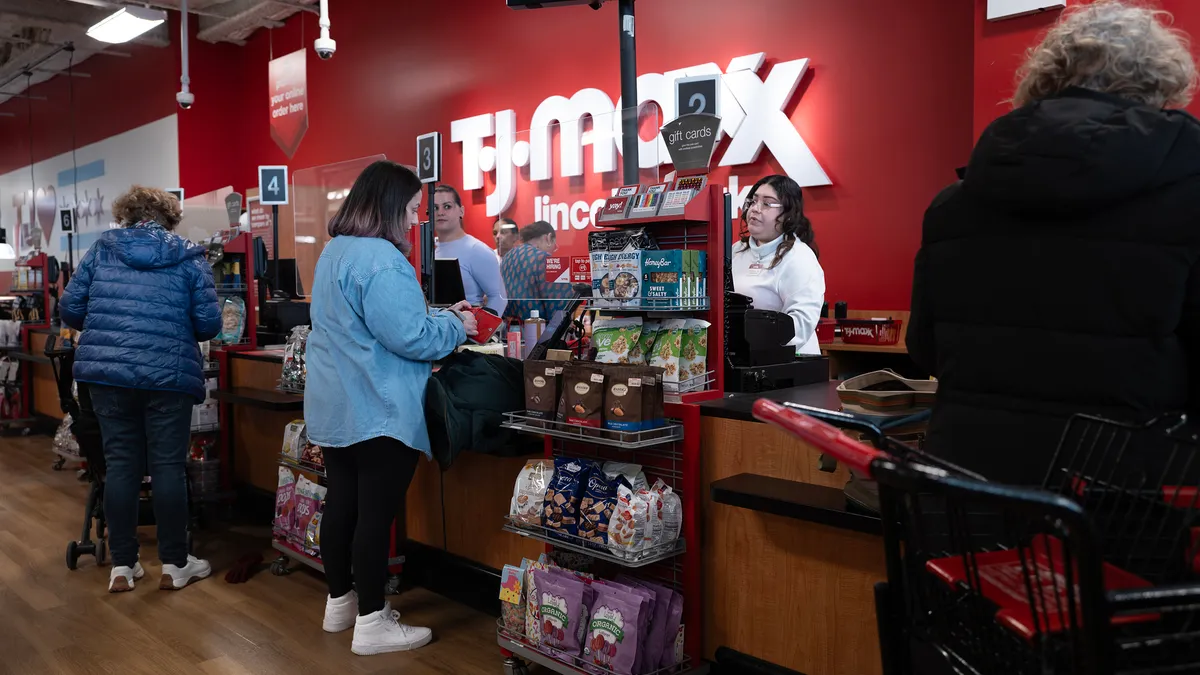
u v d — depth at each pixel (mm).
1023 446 1265
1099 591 889
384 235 2732
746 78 5570
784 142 5441
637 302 2568
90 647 2957
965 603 1163
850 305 5289
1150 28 1293
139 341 3367
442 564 3465
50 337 4238
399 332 2598
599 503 2412
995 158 1245
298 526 3588
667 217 2533
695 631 2482
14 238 14750
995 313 1304
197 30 10070
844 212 5277
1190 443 1115
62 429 5617
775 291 3666
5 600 3424
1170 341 1181
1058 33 1346
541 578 2539
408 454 2742
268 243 6969
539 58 6973
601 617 2387
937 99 4824
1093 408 1225
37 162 13633
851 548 2178
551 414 2570
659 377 2400
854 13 5148
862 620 2170
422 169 4102
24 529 4461
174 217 3643
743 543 2418
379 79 8422
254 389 4281
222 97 10273
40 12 9664
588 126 3436
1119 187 1147
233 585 3572
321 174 6910
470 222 7617
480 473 3266
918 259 1450
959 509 1127
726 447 2455
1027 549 1212
